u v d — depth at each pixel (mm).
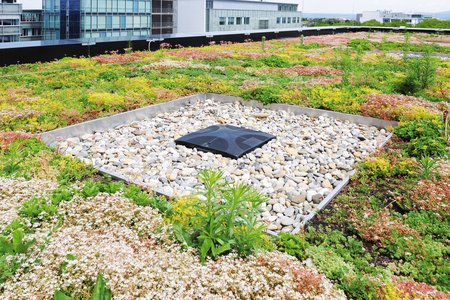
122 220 5180
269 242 4906
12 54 17875
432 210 5840
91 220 5160
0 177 6160
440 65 19703
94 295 3586
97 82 14242
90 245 4434
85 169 7117
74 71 15945
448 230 5375
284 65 19641
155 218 5137
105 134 9406
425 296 3895
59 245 4266
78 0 43656
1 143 7723
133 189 6070
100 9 44562
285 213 6129
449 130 8992
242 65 19391
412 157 8133
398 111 10555
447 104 11562
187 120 10773
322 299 3842
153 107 11227
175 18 53625
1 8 48250
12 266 4008
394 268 4703
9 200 5461
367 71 14961
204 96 13258
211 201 4863
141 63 18703
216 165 7766
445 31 44281
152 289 3793
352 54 24688
